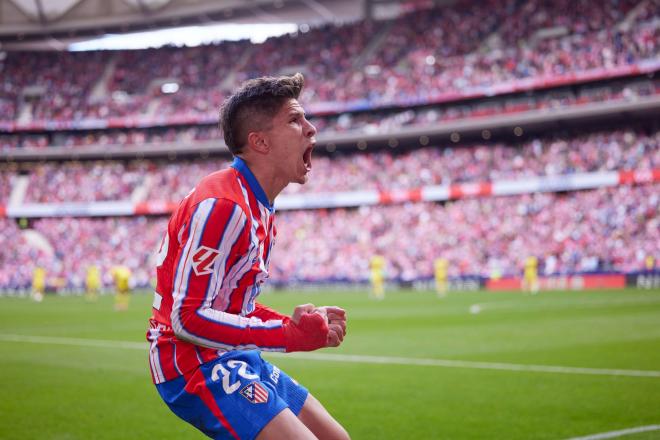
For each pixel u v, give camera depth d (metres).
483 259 112.31
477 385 25.44
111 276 134.12
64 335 49.00
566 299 74.88
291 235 131.88
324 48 144.38
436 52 130.62
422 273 115.19
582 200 111.31
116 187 145.00
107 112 149.88
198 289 7.43
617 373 27.11
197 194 7.80
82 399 24.12
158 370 8.22
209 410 7.89
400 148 133.62
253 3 136.25
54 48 164.12
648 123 111.56
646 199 105.25
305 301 84.06
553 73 112.88
